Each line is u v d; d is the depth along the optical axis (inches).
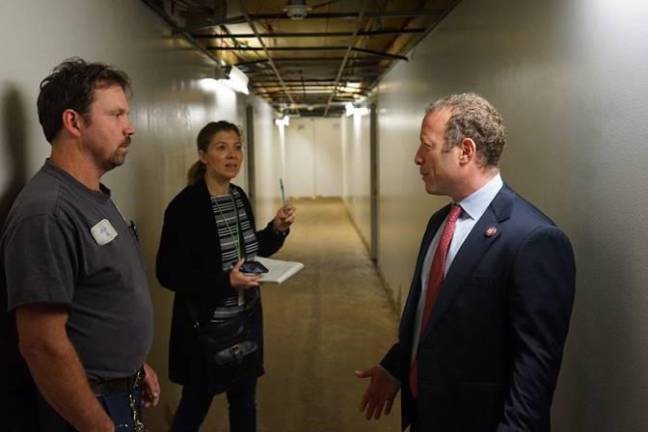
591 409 55.2
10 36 49.5
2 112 48.0
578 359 58.1
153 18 101.3
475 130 49.2
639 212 46.1
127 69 85.2
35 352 43.1
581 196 56.6
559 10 61.4
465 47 103.0
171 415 113.9
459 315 49.0
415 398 55.1
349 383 132.0
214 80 170.4
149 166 98.0
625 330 48.6
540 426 44.4
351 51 172.7
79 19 66.1
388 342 159.9
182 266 76.5
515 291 45.5
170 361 79.7
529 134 71.1
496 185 50.6
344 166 499.8
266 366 142.4
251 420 85.2
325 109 461.1
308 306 197.0
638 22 45.6
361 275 244.8
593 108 53.7
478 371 48.8
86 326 47.3
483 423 48.9
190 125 134.6
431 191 52.9
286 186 577.0
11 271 42.7
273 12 149.1
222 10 124.3
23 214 43.1
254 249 86.5
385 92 226.1
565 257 45.4
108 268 47.6
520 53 73.8
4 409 47.1
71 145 48.1
